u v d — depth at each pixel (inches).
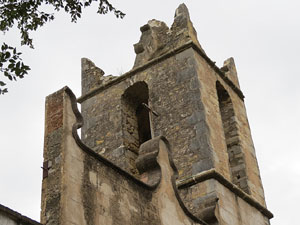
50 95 492.4
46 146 467.5
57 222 428.5
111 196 489.7
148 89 850.1
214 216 667.4
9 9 493.0
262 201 794.2
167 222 551.2
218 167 733.9
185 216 589.3
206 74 834.8
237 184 785.6
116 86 877.2
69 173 455.2
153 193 548.4
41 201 444.8
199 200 696.4
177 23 876.6
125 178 516.1
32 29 501.0
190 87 801.6
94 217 462.6
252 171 809.5
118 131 832.3
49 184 448.5
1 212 390.3
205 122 762.2
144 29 902.4
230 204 713.0
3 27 492.1
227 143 828.0
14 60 472.4
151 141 594.9
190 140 754.8
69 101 487.5
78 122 483.8
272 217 792.9
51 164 456.4
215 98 820.0
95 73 916.0
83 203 457.4
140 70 861.8
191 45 837.2
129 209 505.0
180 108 789.9
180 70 824.3
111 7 520.4
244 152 818.2
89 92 895.1
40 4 501.7
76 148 472.7
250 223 735.7
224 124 850.1
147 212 527.5
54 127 473.1
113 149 819.4
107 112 861.2
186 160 741.3
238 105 882.8
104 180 489.1
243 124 864.3
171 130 776.9
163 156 591.2
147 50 879.1
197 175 712.4
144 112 884.6
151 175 572.1
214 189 697.0
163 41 877.8
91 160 483.5
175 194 584.7
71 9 510.9
